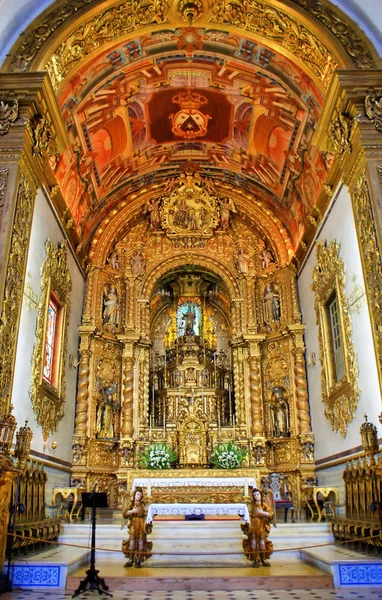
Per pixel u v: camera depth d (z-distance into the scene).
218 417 16.20
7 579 7.36
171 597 6.93
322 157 13.41
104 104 14.06
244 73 13.81
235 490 13.29
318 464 14.42
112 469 15.50
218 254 18.23
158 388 17.48
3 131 9.65
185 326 18.67
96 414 15.70
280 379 16.44
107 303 17.22
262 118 15.10
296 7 10.90
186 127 16.44
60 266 13.23
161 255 18.16
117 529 10.98
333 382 13.27
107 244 17.55
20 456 8.64
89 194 16.17
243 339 16.86
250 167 17.45
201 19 12.01
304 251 15.96
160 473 13.77
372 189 9.34
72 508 12.43
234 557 9.36
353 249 11.07
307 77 12.12
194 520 11.34
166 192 18.50
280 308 17.25
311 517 13.34
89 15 10.80
